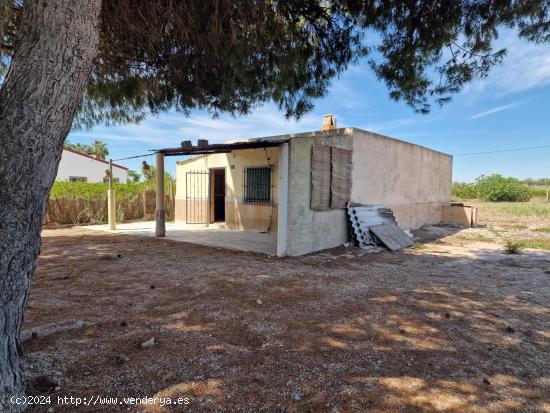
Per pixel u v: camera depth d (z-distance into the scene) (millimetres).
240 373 2533
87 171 29828
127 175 33188
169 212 15891
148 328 3328
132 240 9000
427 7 4559
